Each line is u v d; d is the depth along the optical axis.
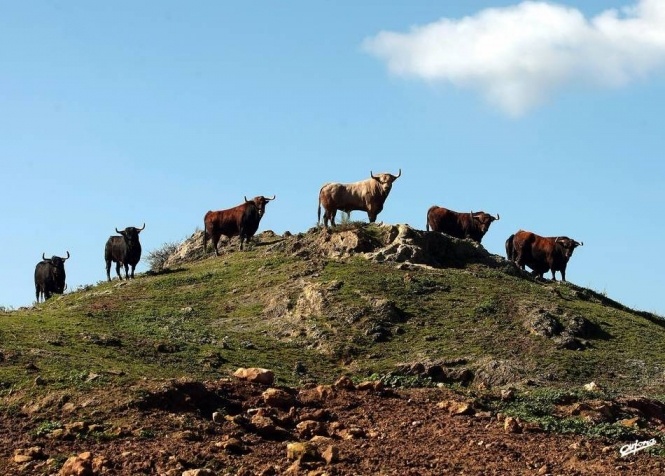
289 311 31.77
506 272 37.66
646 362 29.05
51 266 39.09
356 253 36.75
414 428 17.81
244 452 16.17
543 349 29.12
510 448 16.72
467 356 28.30
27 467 15.35
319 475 14.80
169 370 23.20
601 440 17.73
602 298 38.03
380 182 40.22
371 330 29.83
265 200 41.94
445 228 42.62
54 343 23.75
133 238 38.69
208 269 37.97
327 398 19.55
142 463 15.25
